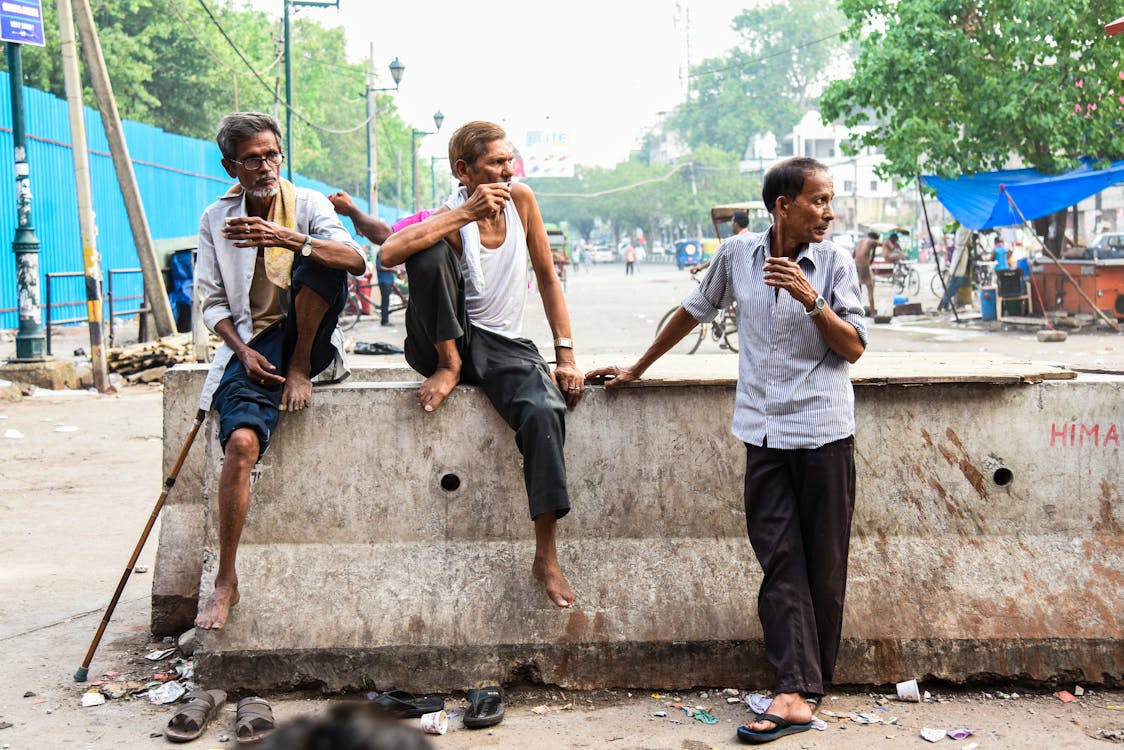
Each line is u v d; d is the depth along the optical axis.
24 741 3.54
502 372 4.03
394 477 4.16
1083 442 4.23
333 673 3.92
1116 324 16.97
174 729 3.57
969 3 18.48
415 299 4.02
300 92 55.72
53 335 18.22
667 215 96.81
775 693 3.75
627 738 3.58
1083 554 4.18
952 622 4.02
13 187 18.45
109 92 15.29
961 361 4.79
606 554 4.17
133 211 15.47
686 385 4.20
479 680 3.95
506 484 4.18
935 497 4.21
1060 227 19.06
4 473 8.10
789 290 3.51
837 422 3.65
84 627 4.72
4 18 12.52
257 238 3.83
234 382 3.97
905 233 31.16
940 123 19.14
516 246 4.16
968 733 3.58
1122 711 3.80
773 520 3.71
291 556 4.10
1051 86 17.81
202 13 39.22
